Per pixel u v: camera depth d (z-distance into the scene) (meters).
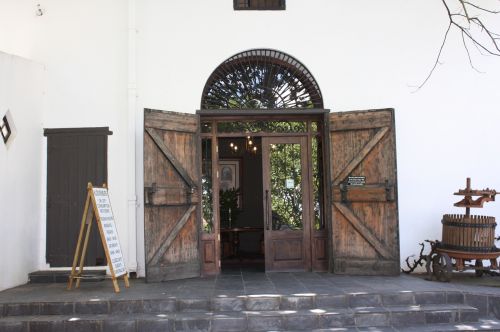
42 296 5.55
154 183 6.39
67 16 7.05
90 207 6.18
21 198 6.43
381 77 7.09
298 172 7.23
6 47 7.04
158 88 6.97
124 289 5.88
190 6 7.07
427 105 7.06
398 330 4.93
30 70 6.70
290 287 5.86
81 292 5.74
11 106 6.25
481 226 6.04
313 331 4.94
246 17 7.10
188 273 6.64
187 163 6.78
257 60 7.19
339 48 7.11
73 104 6.97
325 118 7.01
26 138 6.57
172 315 5.12
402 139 7.02
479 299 5.42
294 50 7.09
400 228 6.93
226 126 7.24
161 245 6.41
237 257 8.81
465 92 7.07
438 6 7.14
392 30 7.12
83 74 6.99
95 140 6.91
